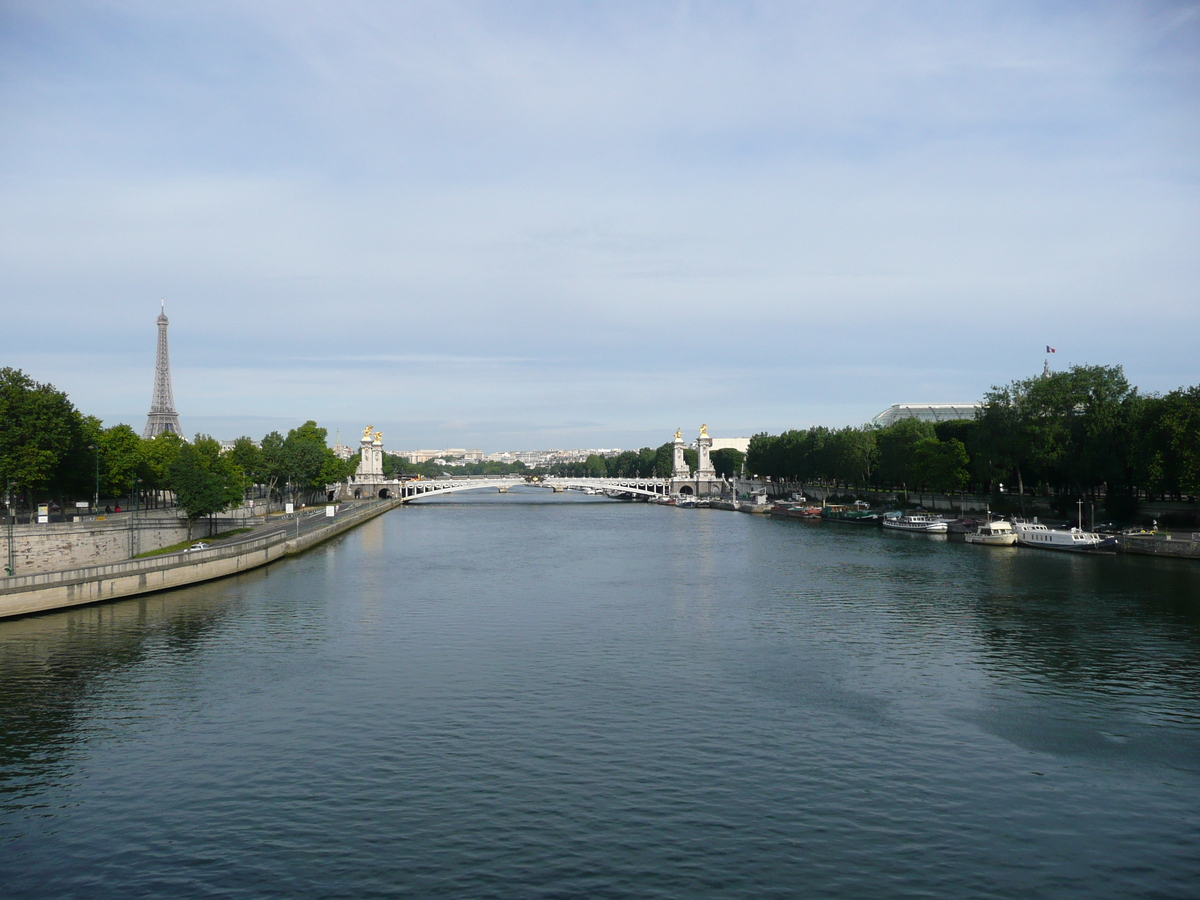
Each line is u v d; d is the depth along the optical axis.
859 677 91.81
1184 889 52.59
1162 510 196.62
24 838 58.53
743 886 52.56
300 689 87.88
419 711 81.19
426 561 188.12
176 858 55.94
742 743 73.50
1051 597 133.00
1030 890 52.44
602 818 60.44
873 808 62.06
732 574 163.75
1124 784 66.06
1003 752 71.88
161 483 188.75
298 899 51.50
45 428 156.00
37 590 120.75
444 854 56.00
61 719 79.75
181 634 111.19
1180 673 92.50
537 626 116.06
